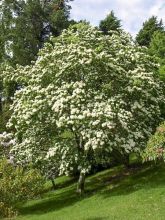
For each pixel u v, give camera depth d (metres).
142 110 26.25
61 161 25.61
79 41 25.92
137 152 25.95
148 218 18.55
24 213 24.55
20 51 51.06
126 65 26.94
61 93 23.88
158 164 27.98
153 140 20.03
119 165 32.75
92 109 23.81
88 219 20.05
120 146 24.52
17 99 26.89
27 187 23.88
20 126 26.25
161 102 28.19
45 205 26.06
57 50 25.97
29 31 53.19
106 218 19.69
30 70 27.00
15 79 27.09
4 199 22.69
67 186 31.66
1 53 51.88
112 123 22.98
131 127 25.66
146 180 25.33
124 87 26.00
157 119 28.02
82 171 24.95
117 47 27.08
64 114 23.77
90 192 26.66
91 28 27.39
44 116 25.47
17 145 27.67
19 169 24.52
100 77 25.64
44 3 55.88
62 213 22.80
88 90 24.78
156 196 21.55
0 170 23.62
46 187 32.66
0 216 22.42
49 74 25.62
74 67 24.70
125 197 22.73
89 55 24.11
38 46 53.25
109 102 24.14
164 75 32.47
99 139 22.92
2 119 40.66
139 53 27.02
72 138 25.64
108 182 28.27
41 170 28.05
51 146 26.14
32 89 25.27
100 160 27.25
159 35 38.75
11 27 52.81
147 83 25.86
